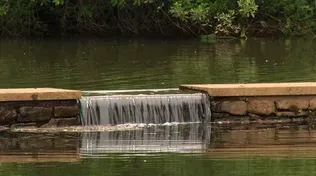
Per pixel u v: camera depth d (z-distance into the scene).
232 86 12.28
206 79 15.36
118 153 10.38
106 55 19.58
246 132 11.66
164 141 11.08
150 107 12.12
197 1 24.25
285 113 12.19
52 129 11.65
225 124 12.13
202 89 12.34
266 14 24.64
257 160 9.99
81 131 11.61
